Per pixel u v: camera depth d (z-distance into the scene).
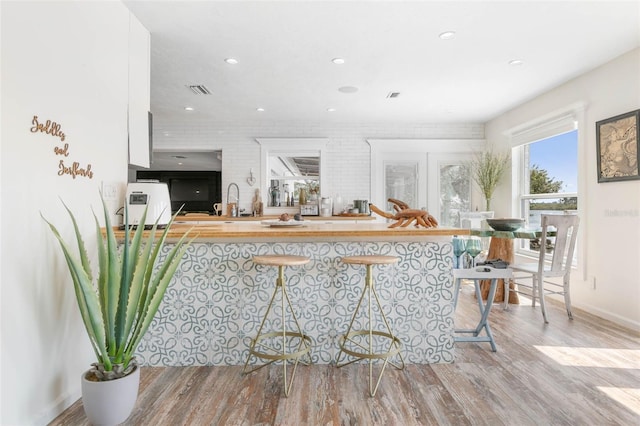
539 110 4.29
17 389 1.63
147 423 1.76
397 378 2.23
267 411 1.87
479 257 4.86
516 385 2.14
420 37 2.82
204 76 3.62
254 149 5.46
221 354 2.44
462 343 2.81
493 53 3.12
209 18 2.54
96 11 2.15
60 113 1.88
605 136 3.32
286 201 5.66
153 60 3.23
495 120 5.30
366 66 3.39
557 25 2.64
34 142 1.72
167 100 4.41
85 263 1.78
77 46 2.00
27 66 1.68
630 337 2.91
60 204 1.89
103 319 1.78
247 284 2.45
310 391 2.07
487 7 2.41
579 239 3.67
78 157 2.02
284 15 2.50
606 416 1.82
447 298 2.47
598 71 3.42
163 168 8.51
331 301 2.47
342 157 5.54
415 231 2.34
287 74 3.57
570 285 3.83
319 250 2.46
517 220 3.56
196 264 2.44
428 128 5.61
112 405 1.70
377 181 5.55
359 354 2.08
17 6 1.62
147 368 2.40
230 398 2.00
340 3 2.36
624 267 3.18
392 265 2.47
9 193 1.59
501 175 5.12
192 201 8.73
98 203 2.19
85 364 2.09
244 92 4.11
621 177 3.16
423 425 1.75
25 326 1.67
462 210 5.70
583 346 2.73
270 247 2.45
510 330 3.10
